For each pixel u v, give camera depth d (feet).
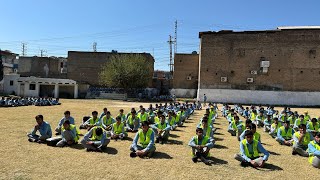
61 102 120.67
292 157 33.12
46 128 35.09
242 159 28.63
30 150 30.96
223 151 34.96
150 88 183.01
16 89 163.22
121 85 153.79
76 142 34.94
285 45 134.62
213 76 142.61
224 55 141.79
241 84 139.44
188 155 32.04
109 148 33.81
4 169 24.12
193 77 174.19
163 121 40.45
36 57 191.83
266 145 40.55
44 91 163.63
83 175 23.53
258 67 137.49
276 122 47.16
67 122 33.99
